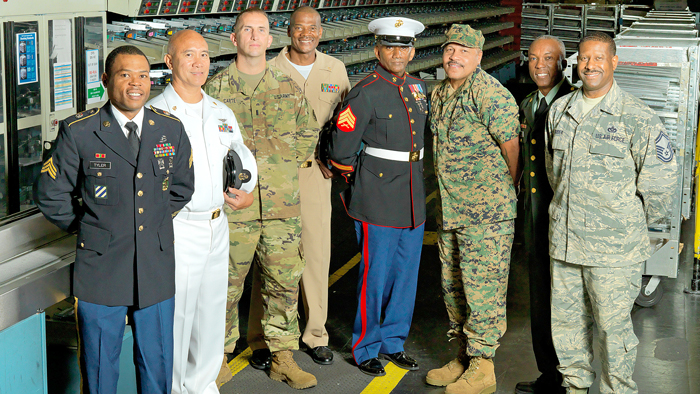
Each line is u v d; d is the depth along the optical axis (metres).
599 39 2.53
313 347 3.53
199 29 5.01
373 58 8.48
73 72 3.24
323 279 3.47
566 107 2.70
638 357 3.58
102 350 2.28
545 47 2.85
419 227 3.29
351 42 8.08
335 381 3.33
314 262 3.44
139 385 2.44
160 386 2.45
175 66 2.54
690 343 3.74
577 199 2.66
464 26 2.94
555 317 2.87
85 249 2.23
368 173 3.17
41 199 2.21
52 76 3.07
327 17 7.71
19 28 2.80
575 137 2.64
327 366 3.47
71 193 2.26
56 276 2.28
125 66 2.15
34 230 2.46
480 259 3.10
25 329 2.19
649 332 3.88
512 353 3.64
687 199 4.14
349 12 8.22
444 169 3.09
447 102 3.06
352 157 3.16
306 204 3.39
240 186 2.72
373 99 3.08
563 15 14.27
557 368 2.94
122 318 2.31
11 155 2.81
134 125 2.24
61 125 2.17
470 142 3.01
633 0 14.12
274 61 3.42
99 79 3.47
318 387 3.26
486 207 3.05
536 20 14.59
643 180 2.57
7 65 2.74
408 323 3.47
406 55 3.10
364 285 3.28
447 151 3.07
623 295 2.68
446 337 3.85
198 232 2.59
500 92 2.92
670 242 4.00
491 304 3.12
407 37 3.06
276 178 3.07
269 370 3.43
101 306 2.25
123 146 2.21
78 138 2.16
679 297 4.39
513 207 3.08
